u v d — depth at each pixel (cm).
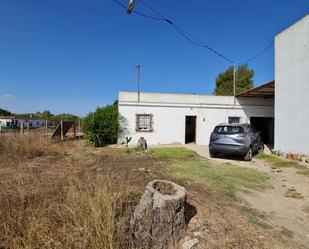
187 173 631
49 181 459
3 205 323
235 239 300
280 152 1058
